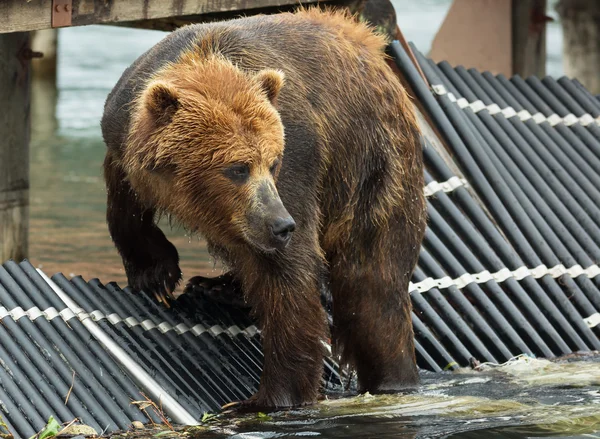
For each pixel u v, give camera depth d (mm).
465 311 12664
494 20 21125
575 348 12906
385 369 10969
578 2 27859
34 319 9836
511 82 16328
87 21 11930
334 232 10664
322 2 14055
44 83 43500
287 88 9805
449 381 11344
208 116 8867
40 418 8750
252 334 11273
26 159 15438
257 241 8945
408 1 73750
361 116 10438
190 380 10070
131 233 10609
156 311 10805
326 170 10258
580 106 16312
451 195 13820
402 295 10984
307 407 9984
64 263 16797
